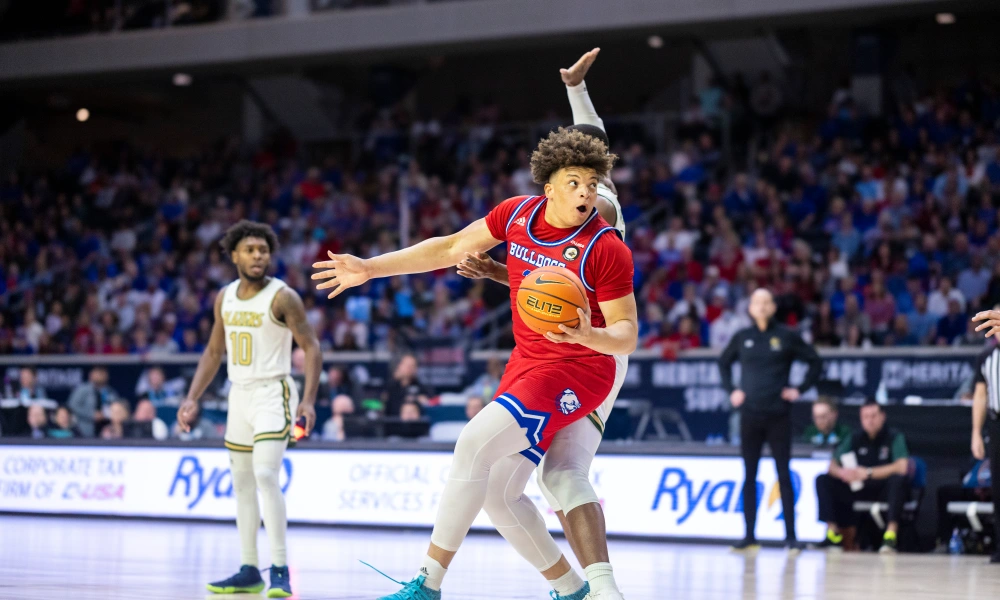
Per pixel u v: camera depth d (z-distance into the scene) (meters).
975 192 14.62
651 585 5.44
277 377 5.16
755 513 7.85
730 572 6.20
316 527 9.23
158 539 7.83
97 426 11.48
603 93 20.36
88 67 18.48
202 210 18.94
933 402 9.27
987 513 7.97
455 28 16.70
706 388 12.27
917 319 12.77
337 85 20.52
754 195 15.42
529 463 3.54
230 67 18.20
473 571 5.98
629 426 10.19
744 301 13.17
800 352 7.95
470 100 20.17
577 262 3.43
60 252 18.17
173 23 18.17
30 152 21.92
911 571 6.42
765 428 7.89
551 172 3.43
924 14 15.35
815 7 15.20
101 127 22.16
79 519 9.77
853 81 16.95
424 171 18.27
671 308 13.68
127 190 19.41
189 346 14.45
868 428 8.31
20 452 10.30
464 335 13.70
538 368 3.45
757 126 16.80
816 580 5.78
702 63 18.48
